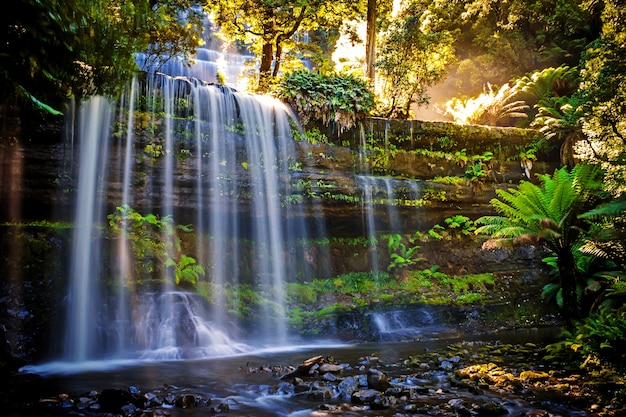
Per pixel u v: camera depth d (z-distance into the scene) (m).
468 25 23.36
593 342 7.62
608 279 11.32
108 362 8.10
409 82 16.61
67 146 9.45
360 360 8.17
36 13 5.25
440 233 14.76
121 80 7.62
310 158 13.02
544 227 9.52
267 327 10.67
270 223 12.51
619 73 8.75
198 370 7.37
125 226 9.91
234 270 11.70
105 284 9.16
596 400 5.65
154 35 12.30
